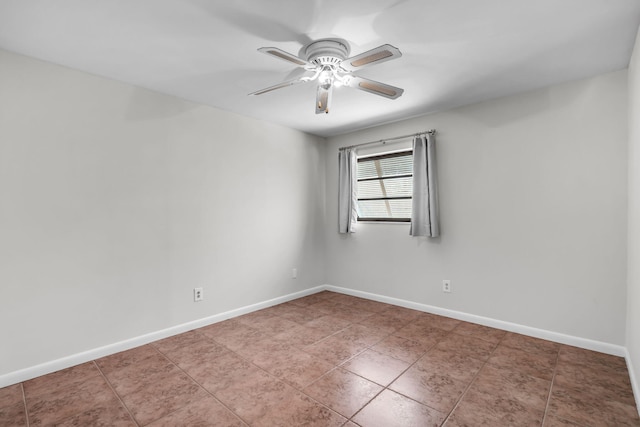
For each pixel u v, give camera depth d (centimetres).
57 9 177
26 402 201
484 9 180
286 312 376
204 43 215
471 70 257
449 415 186
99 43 215
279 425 178
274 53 191
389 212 422
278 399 203
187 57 234
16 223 226
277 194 411
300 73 262
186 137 321
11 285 224
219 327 330
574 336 277
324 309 387
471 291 338
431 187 355
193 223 326
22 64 229
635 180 213
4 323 221
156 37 207
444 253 358
